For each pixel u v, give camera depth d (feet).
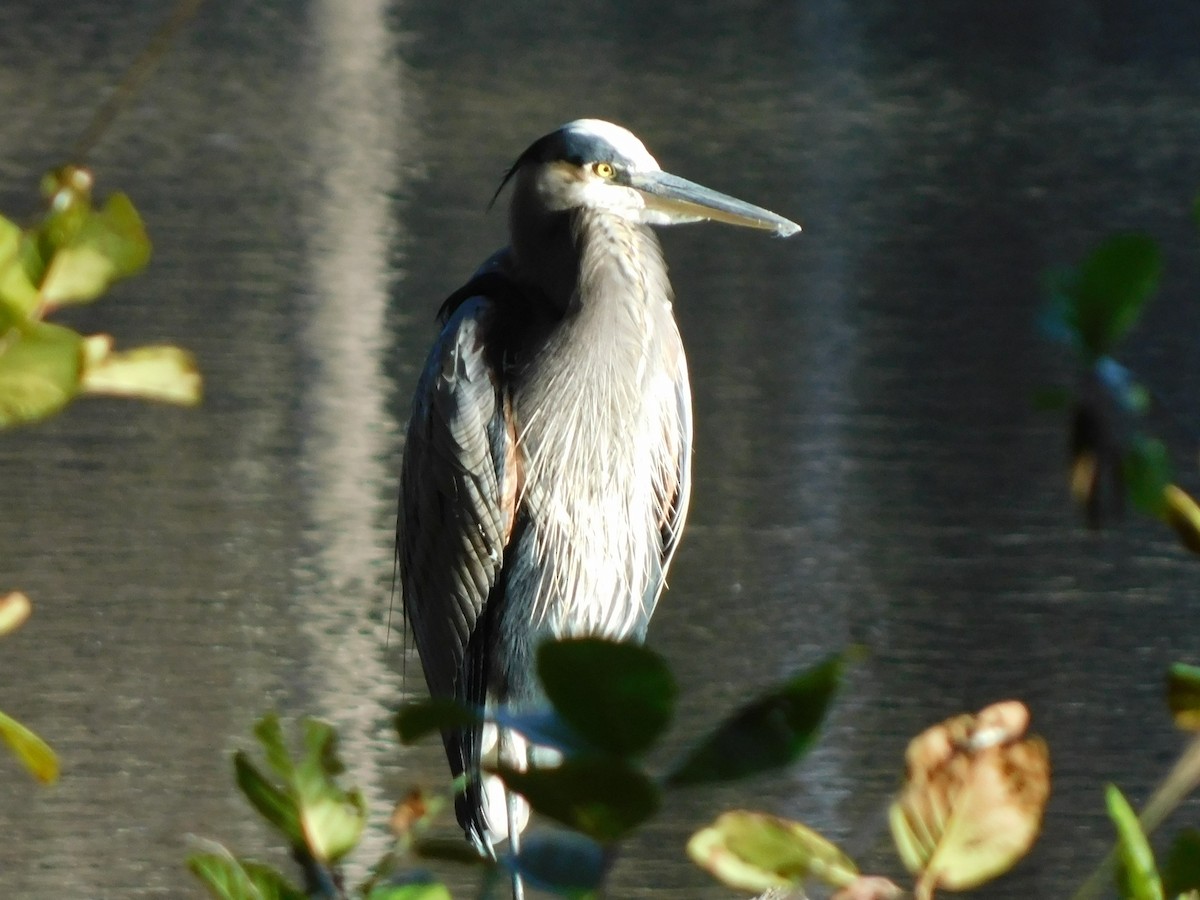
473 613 24.22
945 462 49.24
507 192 82.43
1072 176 87.71
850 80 115.44
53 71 110.73
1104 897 26.73
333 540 43.11
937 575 41.57
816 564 42.11
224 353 57.72
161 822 30.07
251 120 98.48
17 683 35.19
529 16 140.87
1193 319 62.64
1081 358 5.50
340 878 6.09
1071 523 44.88
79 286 5.58
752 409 53.88
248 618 38.63
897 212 80.18
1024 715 5.41
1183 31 134.51
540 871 5.50
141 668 35.96
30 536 42.93
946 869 5.32
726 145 94.79
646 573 25.11
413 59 120.37
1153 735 33.06
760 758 4.70
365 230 75.00
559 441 23.80
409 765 31.35
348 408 52.90
